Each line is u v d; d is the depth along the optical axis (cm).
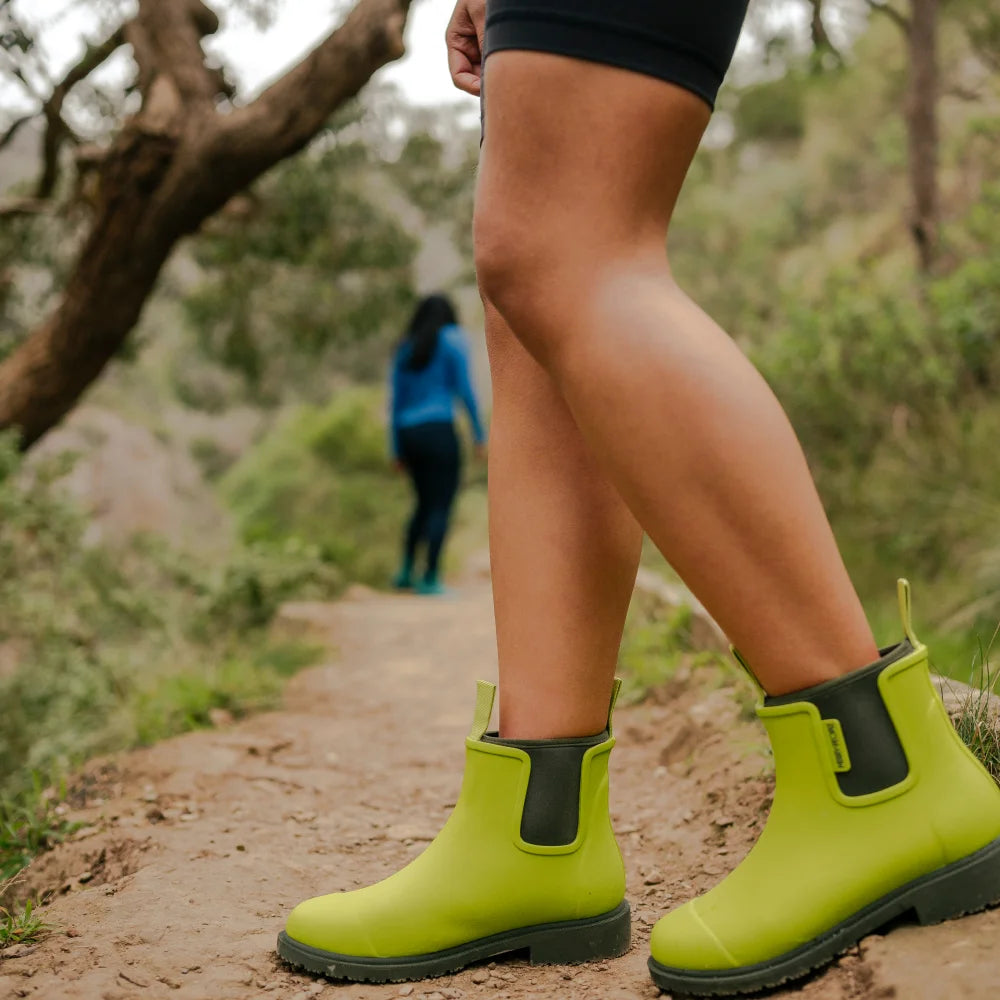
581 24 96
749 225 1360
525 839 120
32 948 133
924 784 102
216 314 758
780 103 1431
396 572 824
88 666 358
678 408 96
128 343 684
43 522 391
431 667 406
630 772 229
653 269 102
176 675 366
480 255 103
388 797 223
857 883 101
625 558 120
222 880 161
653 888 155
